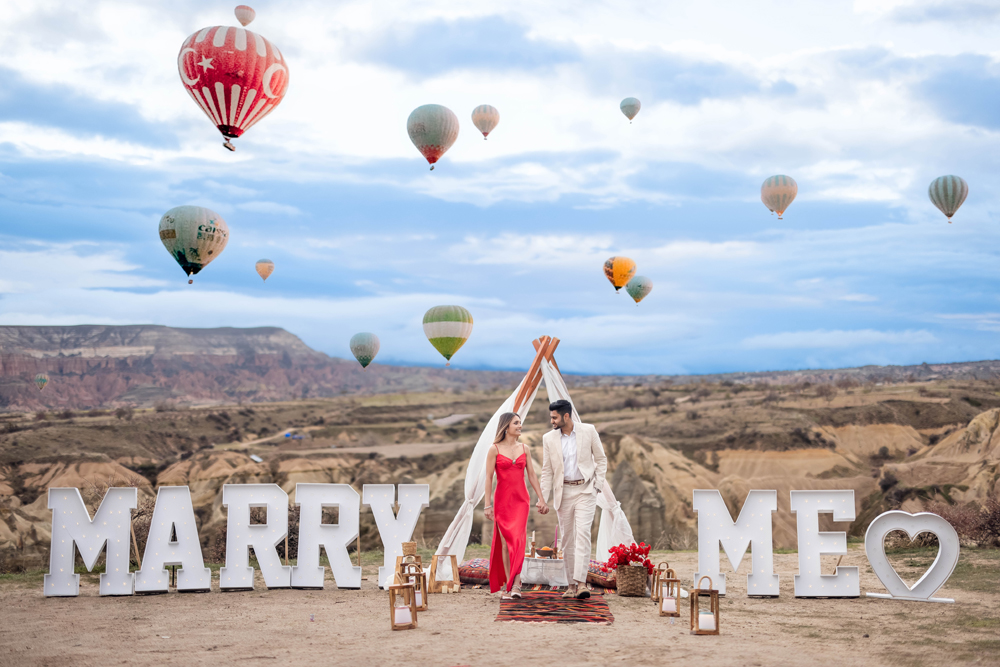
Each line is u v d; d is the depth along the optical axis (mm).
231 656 6105
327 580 10477
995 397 89875
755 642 6484
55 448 88688
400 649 6266
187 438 108125
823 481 61250
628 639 6594
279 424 125750
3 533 48750
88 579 10492
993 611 7930
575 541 8414
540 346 10695
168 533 9500
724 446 75688
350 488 9820
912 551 12172
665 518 53062
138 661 5980
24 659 6082
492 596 8961
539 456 49781
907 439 80188
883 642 6492
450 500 60781
